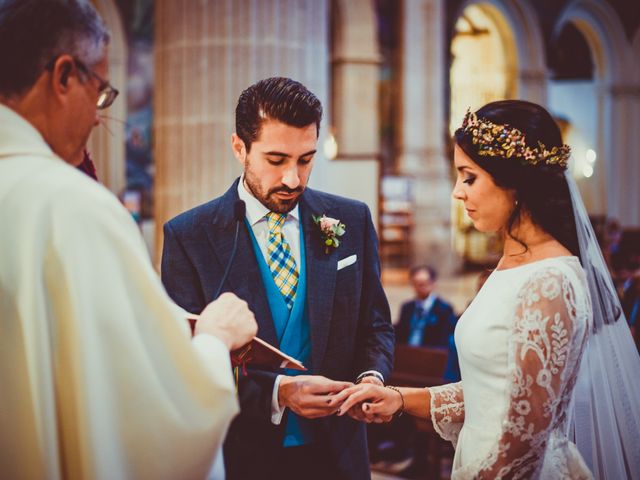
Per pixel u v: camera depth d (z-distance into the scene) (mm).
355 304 2357
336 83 17156
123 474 1357
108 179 16828
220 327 1600
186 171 5598
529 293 1816
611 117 21969
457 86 20266
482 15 19750
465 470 1905
